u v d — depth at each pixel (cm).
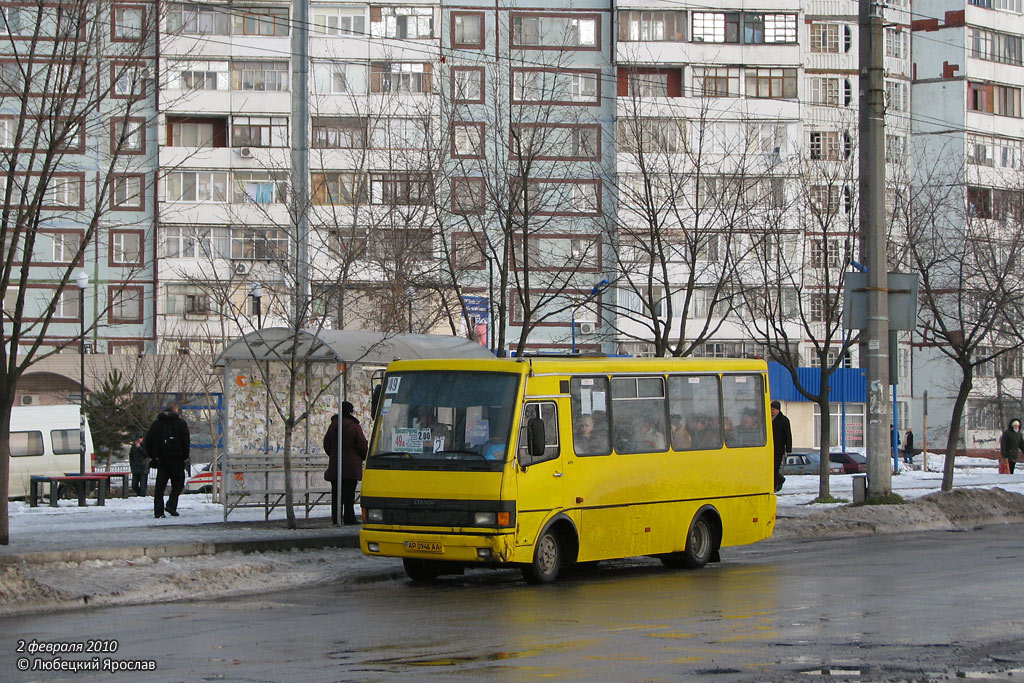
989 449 7956
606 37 6819
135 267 2312
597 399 1914
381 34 6856
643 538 1962
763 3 7012
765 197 3981
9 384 1962
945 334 3591
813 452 6316
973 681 1023
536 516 1784
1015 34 8269
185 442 2694
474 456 1766
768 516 2222
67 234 6300
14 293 6562
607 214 3984
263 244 4741
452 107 3478
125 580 1678
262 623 1391
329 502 2553
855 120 5231
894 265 3931
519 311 5488
